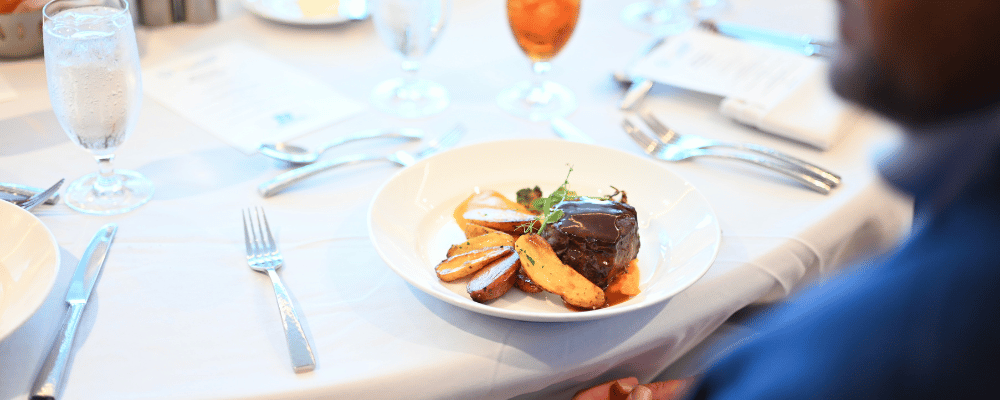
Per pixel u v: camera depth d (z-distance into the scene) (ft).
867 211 3.90
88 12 3.44
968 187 2.01
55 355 2.54
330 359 2.70
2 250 2.75
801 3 6.59
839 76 1.86
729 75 4.95
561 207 3.13
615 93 4.96
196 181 3.75
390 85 4.89
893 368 1.98
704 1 6.54
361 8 5.73
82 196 3.51
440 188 3.61
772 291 3.51
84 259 3.04
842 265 4.03
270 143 4.12
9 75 4.55
